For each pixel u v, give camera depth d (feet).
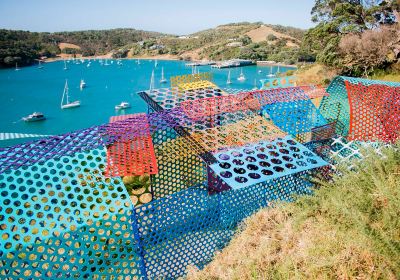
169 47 590.96
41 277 13.01
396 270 10.11
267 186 20.01
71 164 15.80
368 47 83.66
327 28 113.70
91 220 14.56
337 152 24.25
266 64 387.34
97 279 14.47
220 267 15.23
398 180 13.19
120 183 16.01
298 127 27.40
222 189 21.39
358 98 26.94
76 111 167.84
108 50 634.02
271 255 13.89
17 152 15.80
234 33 608.60
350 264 11.17
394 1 100.12
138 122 20.89
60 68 400.26
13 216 12.96
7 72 349.61
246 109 26.76
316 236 13.61
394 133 24.63
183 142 23.70
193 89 37.27
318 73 101.91
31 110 168.66
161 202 16.08
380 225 11.57
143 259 15.20
